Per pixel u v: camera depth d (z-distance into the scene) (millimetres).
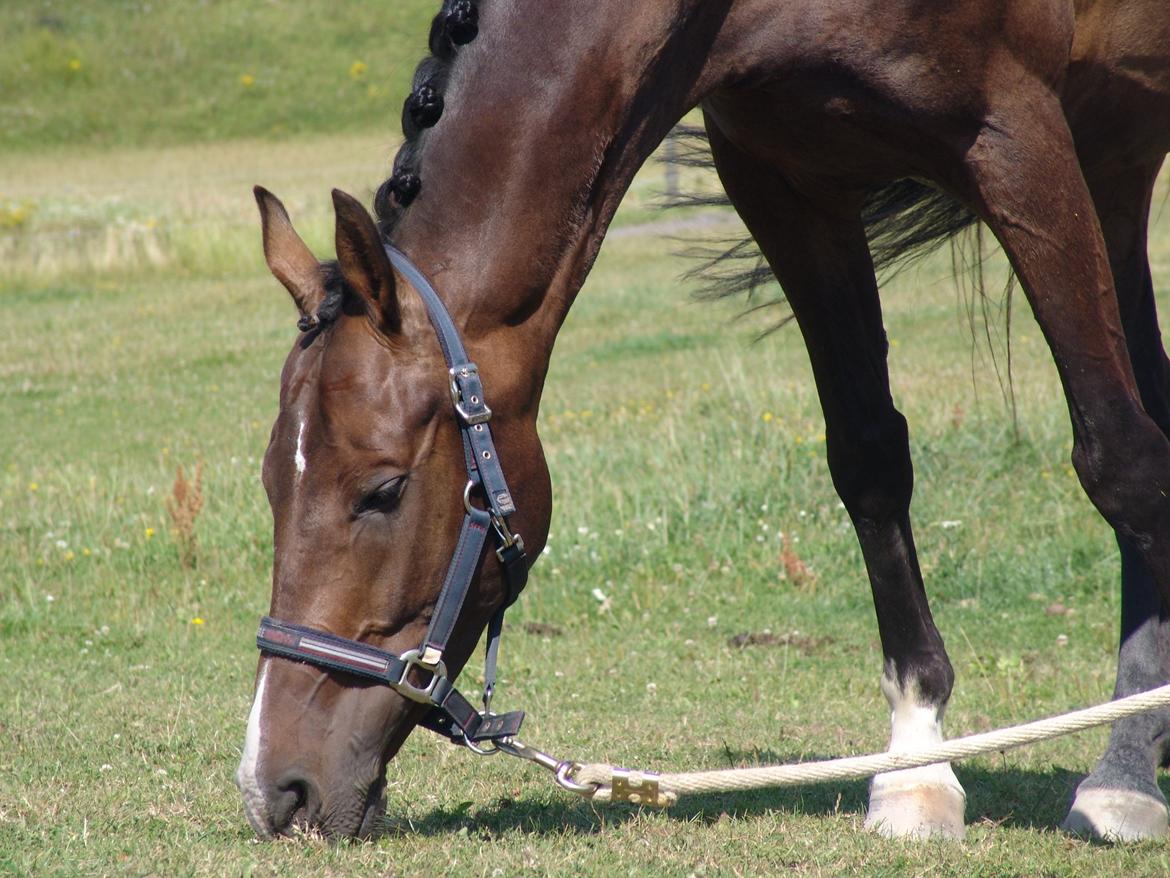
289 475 5398
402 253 5648
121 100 73625
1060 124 6105
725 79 6129
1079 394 6090
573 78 5711
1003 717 9773
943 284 31531
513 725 5715
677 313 31172
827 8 5961
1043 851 6527
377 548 5375
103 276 39469
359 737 5453
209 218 43531
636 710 9852
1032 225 6035
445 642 5500
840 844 6531
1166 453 6035
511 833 6543
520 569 5719
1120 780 7055
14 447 20469
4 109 72125
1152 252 34062
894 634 7293
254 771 5387
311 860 5492
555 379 24203
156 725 9047
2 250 39719
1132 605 7586
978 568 13367
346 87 74500
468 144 5652
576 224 5832
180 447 20109
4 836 6258
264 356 28250
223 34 80250
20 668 10977
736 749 8703
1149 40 6434
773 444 16203
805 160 6527
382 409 5336
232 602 13180
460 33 5688
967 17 5883
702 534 14531
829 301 7180
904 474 7273
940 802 6891
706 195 7922
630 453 16750
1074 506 14508
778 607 12969
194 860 5836
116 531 14930
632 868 6000
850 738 9031
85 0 84438
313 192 49594
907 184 7340
